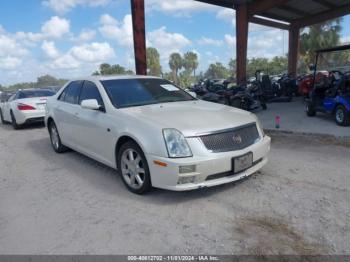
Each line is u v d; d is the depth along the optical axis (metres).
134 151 4.01
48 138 8.46
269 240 2.95
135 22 10.16
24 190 4.57
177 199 3.92
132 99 4.76
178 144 3.55
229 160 3.65
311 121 9.13
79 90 5.58
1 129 11.10
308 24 22.00
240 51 17.30
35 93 10.78
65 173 5.21
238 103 11.61
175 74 56.16
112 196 4.13
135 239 3.09
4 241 3.19
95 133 4.78
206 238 3.04
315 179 4.35
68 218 3.60
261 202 3.72
